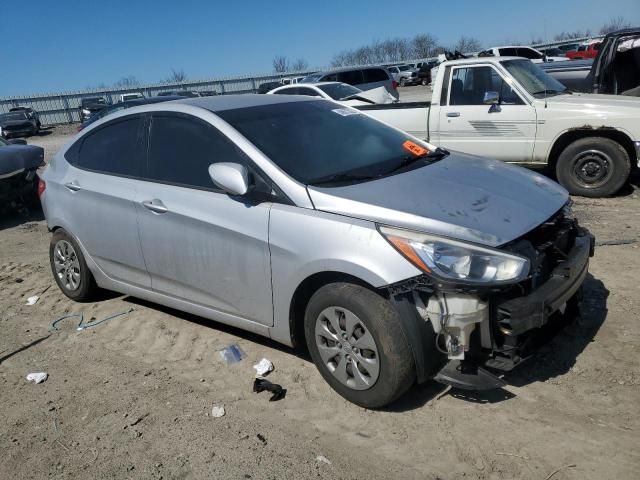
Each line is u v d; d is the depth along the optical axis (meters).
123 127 4.44
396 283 2.90
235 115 3.88
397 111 8.59
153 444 3.10
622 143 7.28
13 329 4.71
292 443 3.02
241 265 3.56
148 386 3.68
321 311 3.26
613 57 8.29
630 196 7.41
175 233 3.88
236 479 2.78
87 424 3.33
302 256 3.22
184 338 4.29
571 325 3.93
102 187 4.41
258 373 3.68
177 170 3.96
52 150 21.36
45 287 5.62
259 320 3.63
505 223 3.06
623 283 4.57
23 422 3.40
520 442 2.87
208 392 3.56
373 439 3.00
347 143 3.95
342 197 3.24
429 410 3.19
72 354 4.21
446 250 2.85
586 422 2.98
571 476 2.62
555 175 8.41
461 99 8.05
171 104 4.18
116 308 4.95
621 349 3.60
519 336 3.05
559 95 7.86
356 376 3.19
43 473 2.94
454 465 2.76
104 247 4.53
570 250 3.38
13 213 9.12
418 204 3.15
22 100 39.59
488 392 3.29
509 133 7.75
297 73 47.34
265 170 3.48
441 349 3.00
